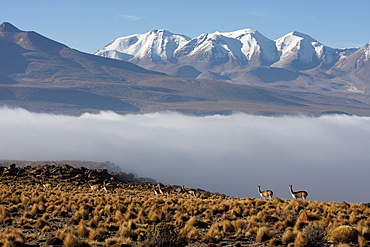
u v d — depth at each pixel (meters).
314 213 36.50
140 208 40.62
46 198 47.69
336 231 28.84
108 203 43.53
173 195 58.62
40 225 32.50
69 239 26.81
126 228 30.09
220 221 36.31
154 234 28.19
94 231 30.31
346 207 40.97
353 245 27.52
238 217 38.09
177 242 28.08
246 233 31.22
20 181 78.00
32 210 38.19
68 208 40.47
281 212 39.03
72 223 34.50
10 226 32.66
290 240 28.86
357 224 32.38
